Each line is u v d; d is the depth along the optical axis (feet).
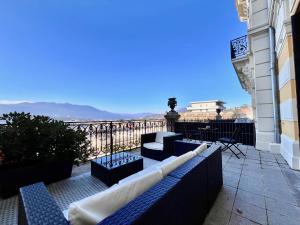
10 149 7.93
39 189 3.47
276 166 11.07
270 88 15.51
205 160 5.74
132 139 16.83
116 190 2.98
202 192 5.41
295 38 10.05
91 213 2.56
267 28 15.48
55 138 8.98
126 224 2.26
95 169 9.51
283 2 11.37
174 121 23.73
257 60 16.26
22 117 8.48
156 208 2.83
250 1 17.22
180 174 4.13
